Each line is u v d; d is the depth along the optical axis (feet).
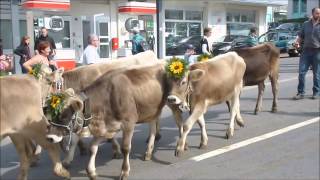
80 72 27.40
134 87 24.80
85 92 24.11
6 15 68.03
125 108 24.45
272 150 28.02
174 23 90.33
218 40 88.94
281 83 48.29
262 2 103.45
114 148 27.78
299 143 28.96
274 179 24.44
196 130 32.19
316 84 39.83
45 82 25.45
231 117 30.17
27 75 23.94
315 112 35.60
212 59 28.86
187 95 26.81
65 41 73.56
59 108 22.70
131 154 28.17
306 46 39.32
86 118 23.58
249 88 46.21
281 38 88.38
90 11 77.10
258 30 112.06
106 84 24.31
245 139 29.94
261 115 35.12
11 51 68.13
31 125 23.29
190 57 39.11
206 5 96.48
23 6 56.39
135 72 25.23
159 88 25.59
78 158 27.89
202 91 27.25
